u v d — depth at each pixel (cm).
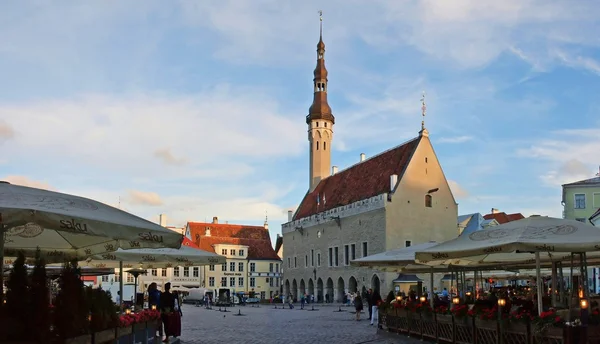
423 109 7581
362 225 7381
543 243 1434
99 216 921
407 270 3134
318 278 8475
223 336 2502
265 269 10744
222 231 11044
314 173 9762
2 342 896
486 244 1556
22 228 1283
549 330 1350
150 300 2342
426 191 7281
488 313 1648
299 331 2794
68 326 974
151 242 970
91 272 2588
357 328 3003
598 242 1406
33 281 941
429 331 2122
